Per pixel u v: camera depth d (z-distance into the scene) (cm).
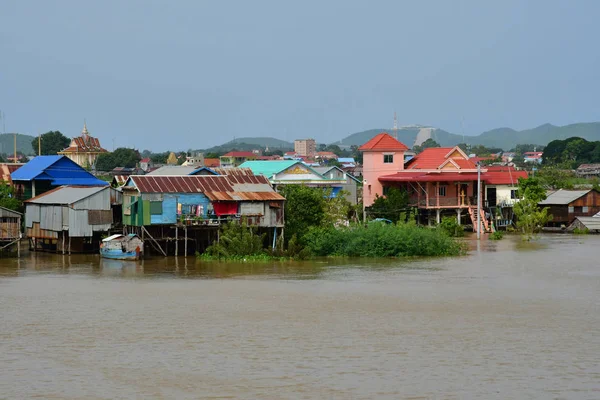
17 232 9369
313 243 9638
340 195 11406
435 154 13462
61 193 10312
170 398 4088
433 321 5728
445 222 12094
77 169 12094
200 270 8350
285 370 4528
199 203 9481
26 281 7594
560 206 13500
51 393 4172
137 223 9325
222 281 7575
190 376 4431
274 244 9694
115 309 6184
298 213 9894
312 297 6675
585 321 5731
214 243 9350
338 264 8875
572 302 6462
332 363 4659
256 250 9319
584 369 4528
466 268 8494
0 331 5459
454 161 13038
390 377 4397
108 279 7719
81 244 9875
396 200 12525
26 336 5316
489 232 12581
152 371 4522
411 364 4634
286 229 9850
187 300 6556
